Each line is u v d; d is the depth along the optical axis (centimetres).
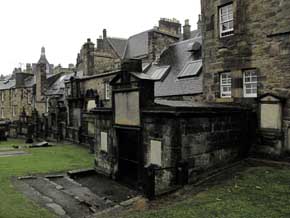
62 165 1636
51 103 3525
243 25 1371
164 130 1055
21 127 3612
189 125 1049
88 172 1465
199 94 1836
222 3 1462
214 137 1142
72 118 3045
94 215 853
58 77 4922
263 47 1300
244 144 1272
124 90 1255
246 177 1000
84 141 2539
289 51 1211
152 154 1118
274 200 792
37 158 1850
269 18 1275
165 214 755
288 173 1013
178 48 2575
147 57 2867
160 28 3212
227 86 1488
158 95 2142
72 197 1075
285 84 1224
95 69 3409
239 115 1260
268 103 1257
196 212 747
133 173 1253
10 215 847
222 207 766
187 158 1041
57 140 2894
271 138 1248
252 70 1371
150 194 905
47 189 1173
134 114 1202
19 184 1233
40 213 884
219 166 1159
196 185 979
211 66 1540
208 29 1553
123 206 895
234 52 1416
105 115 1427
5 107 5572
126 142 1302
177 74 2223
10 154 2011
